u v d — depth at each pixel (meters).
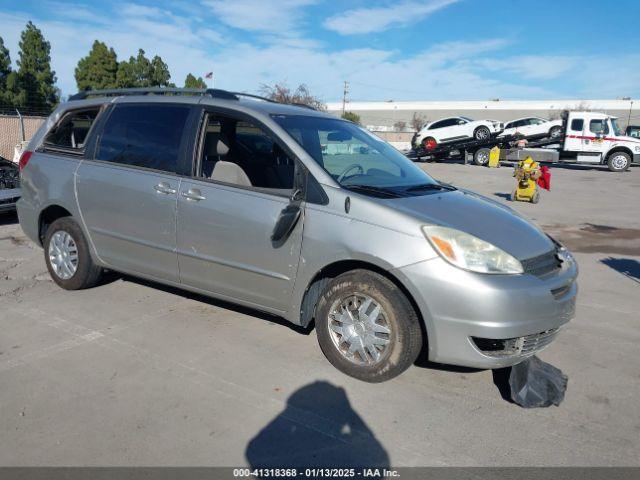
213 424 3.11
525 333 3.31
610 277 6.70
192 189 4.20
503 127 28.95
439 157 27.92
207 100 4.38
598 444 3.04
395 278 3.46
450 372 3.85
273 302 3.96
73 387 3.48
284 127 4.05
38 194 5.21
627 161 23.58
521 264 3.39
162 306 4.91
